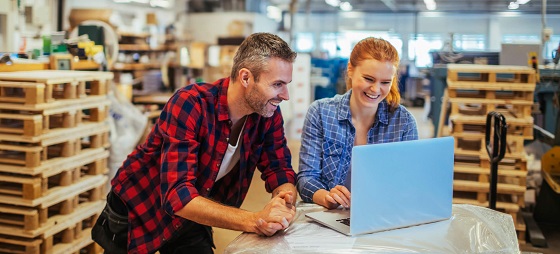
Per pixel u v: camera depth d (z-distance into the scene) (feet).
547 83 16.58
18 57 14.14
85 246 12.05
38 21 19.94
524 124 14.19
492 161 11.39
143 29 36.76
